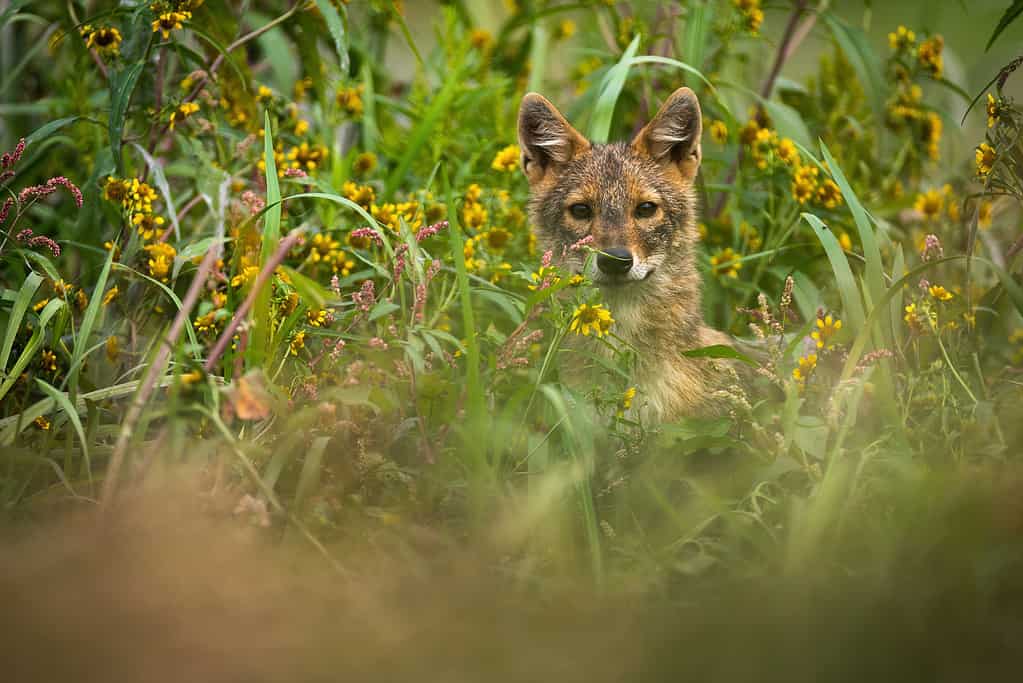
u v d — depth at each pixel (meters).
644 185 10.98
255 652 5.16
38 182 12.45
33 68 14.05
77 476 7.76
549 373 8.52
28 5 11.88
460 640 5.36
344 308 9.72
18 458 7.33
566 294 10.45
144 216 9.25
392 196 11.45
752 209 12.52
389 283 8.66
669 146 11.48
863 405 8.75
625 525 7.41
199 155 10.24
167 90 12.01
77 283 9.60
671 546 6.68
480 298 10.70
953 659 5.11
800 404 7.95
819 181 12.02
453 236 7.21
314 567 6.30
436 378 7.73
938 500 6.63
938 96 15.80
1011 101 8.98
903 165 13.88
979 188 11.83
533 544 6.71
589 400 8.70
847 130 13.85
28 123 13.62
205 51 11.38
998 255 11.26
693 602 5.89
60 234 11.28
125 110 9.68
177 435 6.62
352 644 5.28
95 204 10.13
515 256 11.56
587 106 13.14
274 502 6.52
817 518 6.44
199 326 8.20
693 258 11.28
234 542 6.40
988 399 8.38
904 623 5.36
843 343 9.42
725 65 14.52
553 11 14.14
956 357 8.87
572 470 7.12
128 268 8.54
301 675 4.95
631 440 8.43
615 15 13.73
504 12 16.45
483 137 13.21
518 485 7.75
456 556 6.38
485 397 8.02
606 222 10.73
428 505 7.23
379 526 6.94
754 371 10.62
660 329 10.58
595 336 8.70
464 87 13.90
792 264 12.07
